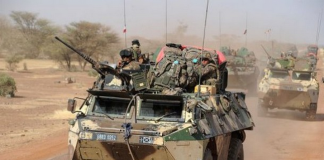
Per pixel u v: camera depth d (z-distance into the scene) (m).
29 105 46.03
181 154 15.24
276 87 42.59
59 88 64.19
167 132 15.27
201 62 19.14
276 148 28.11
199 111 16.06
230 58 60.88
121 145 15.45
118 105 16.88
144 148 15.28
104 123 16.05
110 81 17.36
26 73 88.44
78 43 104.69
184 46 21.80
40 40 134.88
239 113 20.77
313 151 27.31
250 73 60.44
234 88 61.47
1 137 30.30
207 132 15.91
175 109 16.25
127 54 19.03
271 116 44.53
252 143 29.67
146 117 16.30
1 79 52.84
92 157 16.09
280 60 48.28
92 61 17.34
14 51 133.38
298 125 38.78
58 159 23.52
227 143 18.77
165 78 19.03
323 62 120.38
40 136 30.84
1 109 42.53
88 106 17.02
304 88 42.12
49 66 107.94
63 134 31.70
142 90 17.31
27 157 24.06
